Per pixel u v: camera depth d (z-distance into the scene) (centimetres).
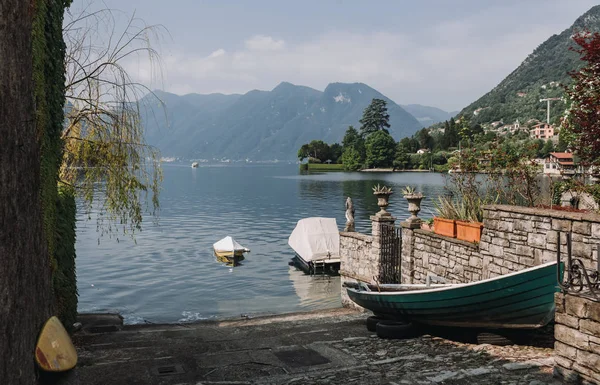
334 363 797
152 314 2027
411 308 947
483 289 831
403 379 688
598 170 1112
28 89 311
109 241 3825
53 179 911
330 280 2662
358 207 5941
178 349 918
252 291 2433
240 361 820
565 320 640
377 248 1447
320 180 12269
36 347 310
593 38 1108
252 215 5509
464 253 1098
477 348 848
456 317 895
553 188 1181
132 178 1276
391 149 16850
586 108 1120
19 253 297
